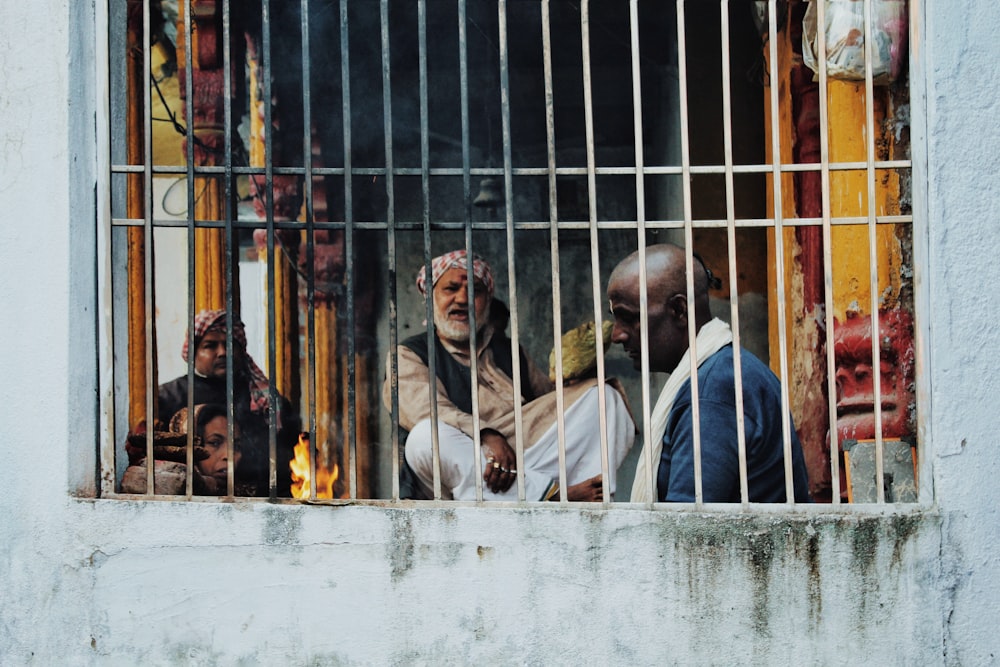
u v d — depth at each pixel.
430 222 4.84
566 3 8.16
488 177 8.32
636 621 4.68
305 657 4.70
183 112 8.85
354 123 8.37
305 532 4.75
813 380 6.86
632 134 8.30
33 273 4.84
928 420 4.78
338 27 8.29
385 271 8.41
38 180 4.86
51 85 4.89
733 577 4.69
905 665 4.64
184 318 11.30
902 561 4.68
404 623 4.70
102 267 4.95
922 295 4.82
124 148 5.19
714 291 7.88
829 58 5.44
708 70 8.10
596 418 7.06
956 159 4.81
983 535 4.69
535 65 8.35
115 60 5.15
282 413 7.91
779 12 7.27
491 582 4.71
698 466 4.76
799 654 4.65
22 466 4.80
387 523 4.75
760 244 7.95
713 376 5.28
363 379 8.29
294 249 8.45
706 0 8.12
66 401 4.81
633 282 5.75
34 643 4.73
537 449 6.82
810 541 4.70
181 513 4.77
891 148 5.56
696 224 4.79
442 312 7.44
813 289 6.95
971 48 4.85
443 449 6.61
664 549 4.71
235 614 4.72
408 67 8.33
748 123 8.09
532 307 8.20
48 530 4.78
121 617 4.73
